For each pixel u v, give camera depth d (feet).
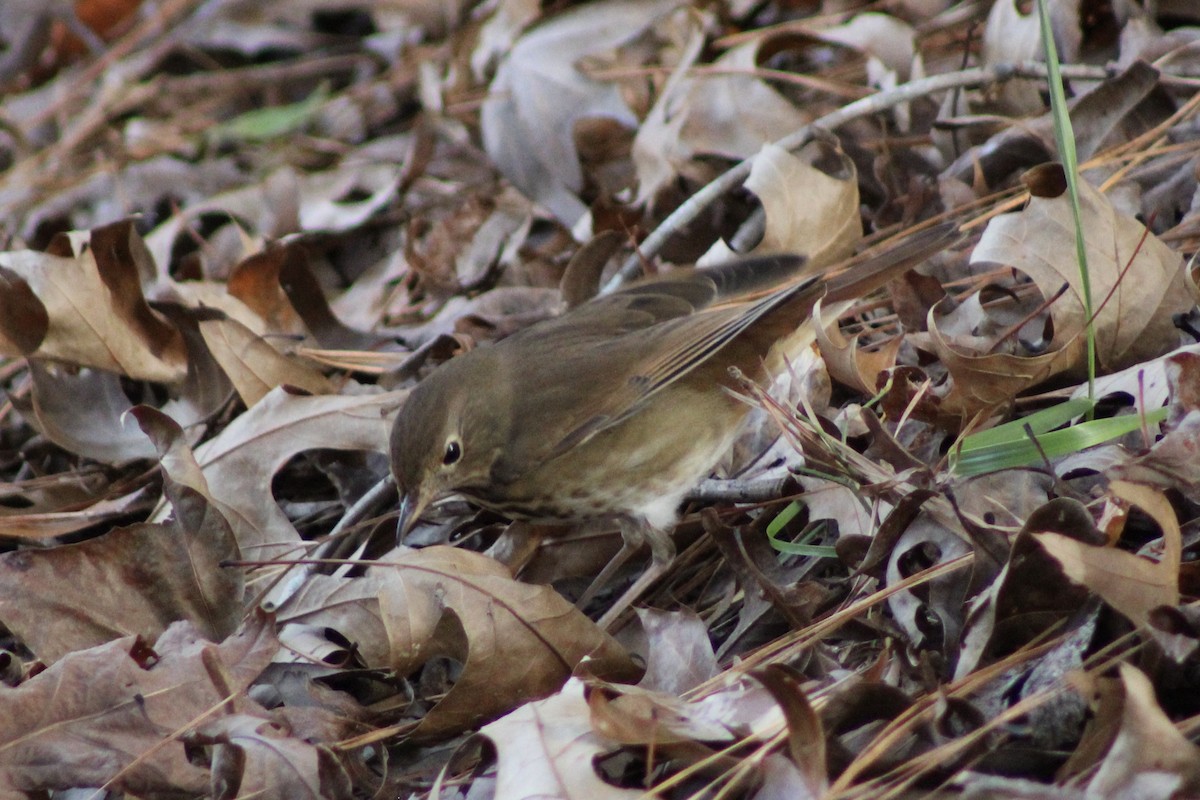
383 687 29.22
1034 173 31.22
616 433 32.50
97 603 28.99
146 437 37.93
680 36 52.95
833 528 30.27
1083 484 27.37
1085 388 29.73
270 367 37.24
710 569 31.73
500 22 55.67
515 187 47.32
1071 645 22.45
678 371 32.42
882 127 42.80
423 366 39.70
